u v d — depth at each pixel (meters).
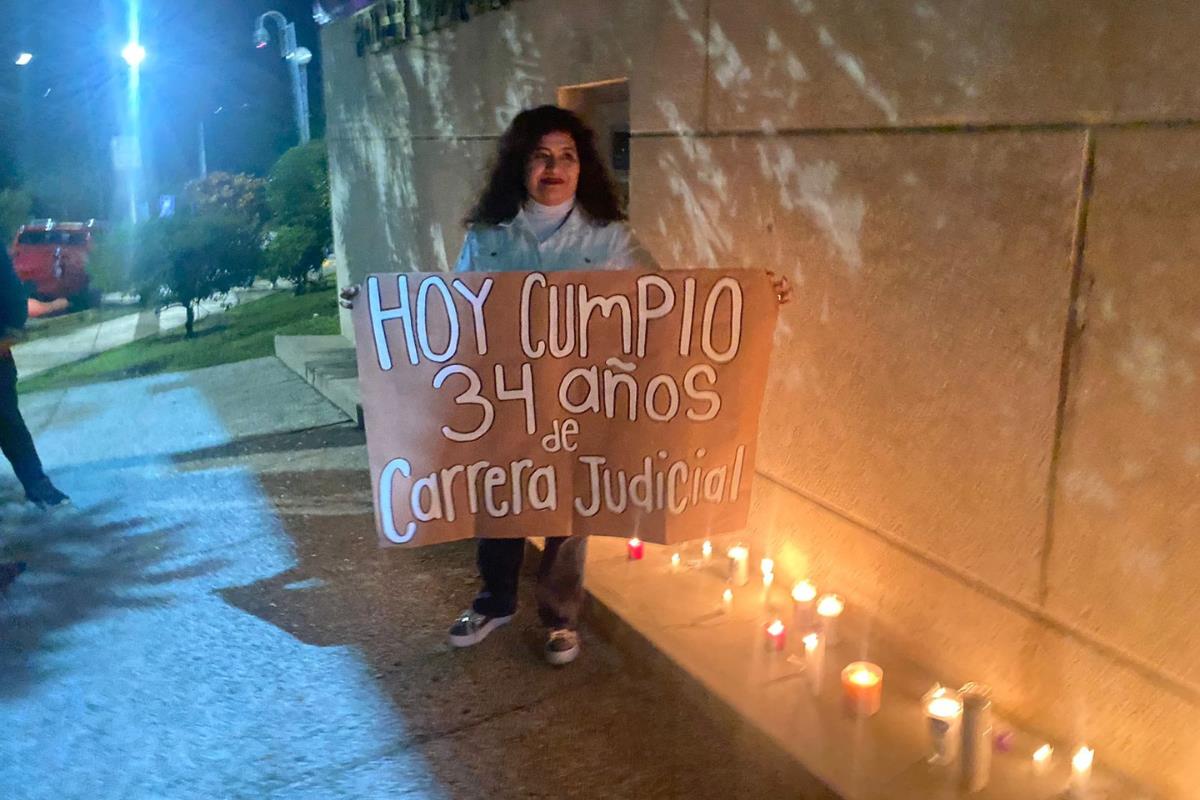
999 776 2.54
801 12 3.08
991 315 2.62
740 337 3.02
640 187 4.02
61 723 3.16
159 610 3.93
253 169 24.22
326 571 4.27
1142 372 2.26
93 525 4.91
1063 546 2.53
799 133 3.17
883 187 2.88
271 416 6.85
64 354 10.56
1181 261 2.14
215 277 10.82
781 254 3.32
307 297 12.13
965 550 2.82
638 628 3.32
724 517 3.21
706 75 3.55
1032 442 2.56
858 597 3.24
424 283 2.96
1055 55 2.34
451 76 5.74
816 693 2.92
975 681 2.86
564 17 4.44
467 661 3.47
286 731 3.09
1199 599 2.23
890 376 2.97
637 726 3.05
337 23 7.63
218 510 5.06
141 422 6.92
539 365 3.04
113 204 25.39
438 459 3.11
